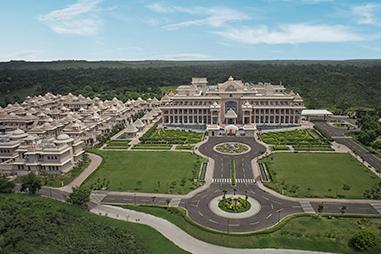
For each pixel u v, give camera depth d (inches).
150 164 7268.7
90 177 6476.4
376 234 4087.1
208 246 4141.2
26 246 4121.6
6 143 7170.3
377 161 7258.9
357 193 5585.6
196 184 6102.4
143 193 5753.0
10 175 6761.8
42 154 6648.6
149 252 4010.8
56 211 4955.7
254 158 7613.2
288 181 6156.5
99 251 4025.6
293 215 4835.1
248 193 5693.9
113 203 5364.2
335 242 4156.0
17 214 4832.7
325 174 6481.3
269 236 4303.6
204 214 4955.7
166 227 4596.5
